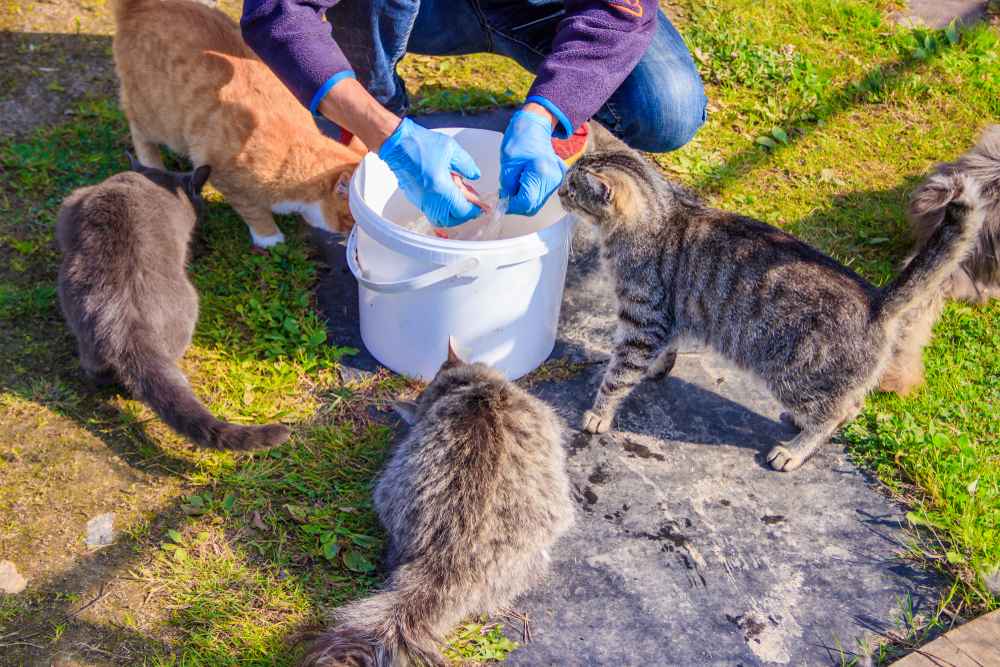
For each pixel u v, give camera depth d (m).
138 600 1.05
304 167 1.39
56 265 1.39
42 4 1.80
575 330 1.41
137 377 1.17
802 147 1.73
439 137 1.20
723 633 1.08
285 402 1.27
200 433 1.14
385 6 1.41
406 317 1.25
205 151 1.41
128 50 1.42
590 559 1.14
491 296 1.22
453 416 1.08
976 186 1.10
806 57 1.91
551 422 1.14
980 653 1.05
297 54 1.17
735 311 1.20
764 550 1.16
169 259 1.26
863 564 1.15
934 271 1.11
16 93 1.64
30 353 1.28
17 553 1.08
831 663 1.06
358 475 1.20
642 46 1.30
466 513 1.03
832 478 1.24
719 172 1.66
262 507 1.15
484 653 1.04
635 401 1.32
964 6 2.11
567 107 1.26
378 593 1.03
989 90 1.88
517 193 1.21
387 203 1.34
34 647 1.01
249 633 1.04
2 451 1.17
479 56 1.88
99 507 1.13
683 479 1.23
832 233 1.57
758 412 1.32
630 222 1.24
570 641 1.06
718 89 1.83
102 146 1.58
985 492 1.20
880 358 1.17
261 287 1.41
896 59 1.93
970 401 1.32
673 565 1.14
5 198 1.47
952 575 1.14
